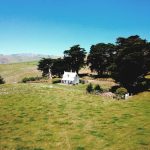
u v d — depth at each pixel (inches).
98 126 1422.2
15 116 1700.3
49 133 1307.8
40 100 2281.0
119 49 3373.5
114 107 1971.0
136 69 3107.8
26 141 1184.2
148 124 1400.1
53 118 1638.8
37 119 1615.4
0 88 3120.1
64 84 4377.5
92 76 5428.2
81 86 4067.4
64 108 1955.0
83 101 2278.5
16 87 3208.7
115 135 1238.9
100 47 5354.3
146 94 2571.4
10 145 1127.6
